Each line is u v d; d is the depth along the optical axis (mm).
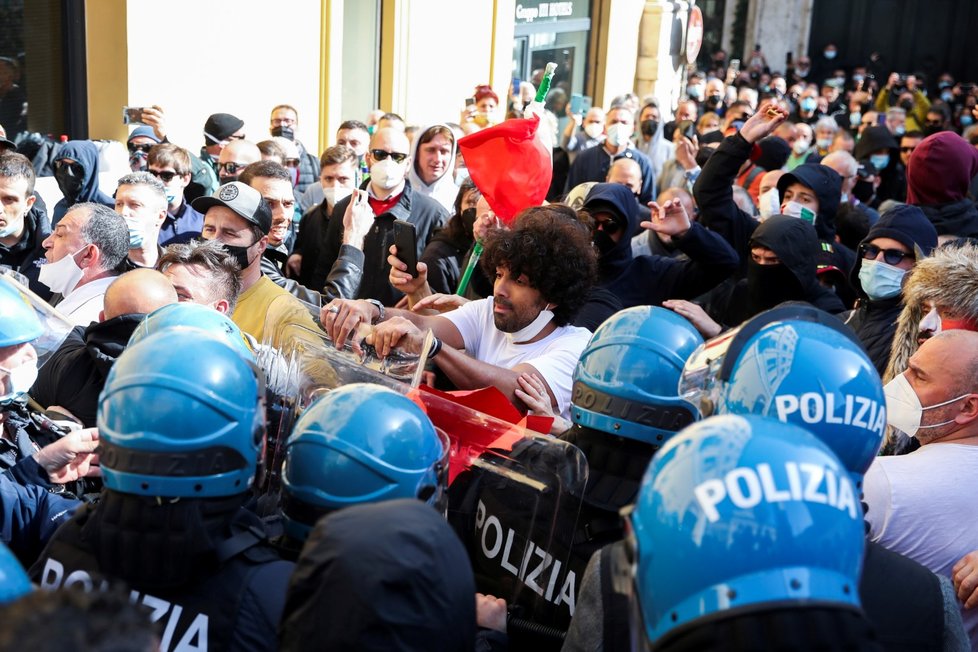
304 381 2002
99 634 818
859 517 1030
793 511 983
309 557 1139
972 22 24234
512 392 2227
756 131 3910
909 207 3105
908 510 1857
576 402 1703
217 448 1336
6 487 1924
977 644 1800
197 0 6992
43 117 6574
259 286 3186
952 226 4441
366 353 2275
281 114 6949
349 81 9133
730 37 23312
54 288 3225
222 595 1375
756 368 1329
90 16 6523
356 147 6535
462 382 2230
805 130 8719
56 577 1430
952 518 1849
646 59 14664
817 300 3373
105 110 6617
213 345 1392
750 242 3371
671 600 1001
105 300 2443
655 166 9102
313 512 1416
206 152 6348
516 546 1718
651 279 3506
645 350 1635
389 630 1082
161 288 2422
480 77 11016
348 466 1396
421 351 2213
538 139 3064
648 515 1044
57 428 2139
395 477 1401
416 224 4766
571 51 13086
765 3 22984
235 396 1362
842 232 5395
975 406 1954
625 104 7461
